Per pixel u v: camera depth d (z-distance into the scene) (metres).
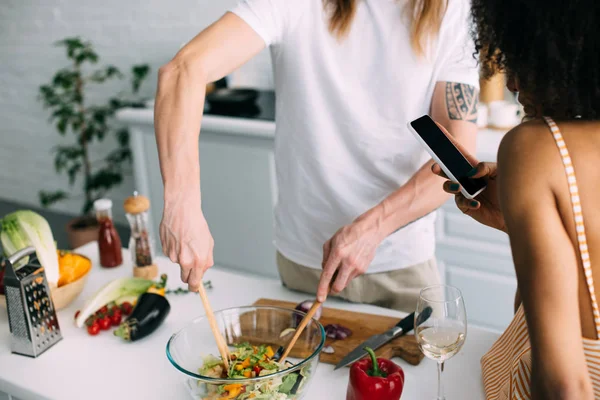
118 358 1.30
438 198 1.41
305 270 1.58
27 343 1.32
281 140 1.58
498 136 2.46
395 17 1.40
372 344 1.24
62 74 3.74
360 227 1.35
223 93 3.05
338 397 1.14
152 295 1.40
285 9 1.41
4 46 4.28
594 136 0.74
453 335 1.03
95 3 3.75
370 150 1.49
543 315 0.71
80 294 1.60
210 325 1.16
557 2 0.73
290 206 1.60
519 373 0.96
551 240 0.72
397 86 1.44
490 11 0.80
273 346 1.24
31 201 4.61
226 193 3.00
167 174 1.21
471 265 2.47
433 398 1.13
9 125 4.51
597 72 0.74
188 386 1.04
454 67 1.44
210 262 1.18
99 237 1.74
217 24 1.36
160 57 3.64
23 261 1.32
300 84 1.48
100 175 3.74
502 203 0.76
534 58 0.77
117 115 3.16
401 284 1.57
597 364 0.79
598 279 0.75
